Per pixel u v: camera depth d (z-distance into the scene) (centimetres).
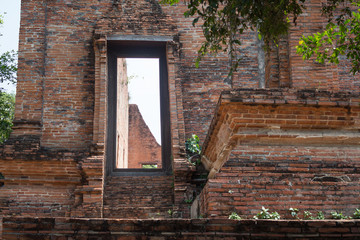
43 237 532
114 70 1370
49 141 1276
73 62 1332
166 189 1262
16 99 1290
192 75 1351
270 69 1124
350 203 750
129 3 1355
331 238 544
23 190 1228
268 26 848
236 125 802
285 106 802
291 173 791
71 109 1300
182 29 1377
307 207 746
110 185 1259
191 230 541
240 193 750
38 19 1349
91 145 1225
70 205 1219
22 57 1322
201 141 1305
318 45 927
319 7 1079
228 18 860
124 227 538
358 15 912
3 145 1233
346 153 825
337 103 808
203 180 1211
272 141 818
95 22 1362
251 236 542
